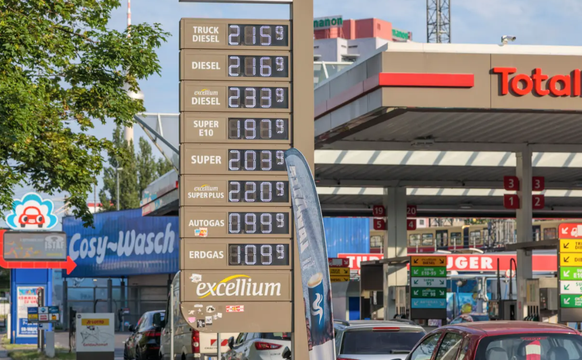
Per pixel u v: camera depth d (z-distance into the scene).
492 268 55.50
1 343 38.66
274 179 16.06
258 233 15.97
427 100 19.05
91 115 23.47
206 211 15.90
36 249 30.22
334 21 183.25
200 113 16.03
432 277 29.31
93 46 23.03
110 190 91.00
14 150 20.98
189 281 15.78
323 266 11.70
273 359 19.12
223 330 15.79
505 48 19.44
